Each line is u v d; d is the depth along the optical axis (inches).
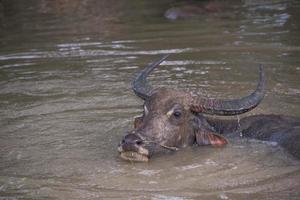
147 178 1149.7
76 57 1979.6
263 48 1994.3
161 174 1167.0
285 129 1317.7
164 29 2324.1
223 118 1419.8
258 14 2527.1
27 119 1472.7
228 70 1788.9
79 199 1070.4
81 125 1425.9
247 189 1091.9
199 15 2561.5
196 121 1300.4
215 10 2642.7
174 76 1745.8
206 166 1198.3
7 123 1450.5
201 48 2025.1
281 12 2541.8
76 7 2851.9
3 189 1114.7
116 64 1883.6
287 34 2155.5
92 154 1268.5
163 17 2556.6
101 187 1115.9
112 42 2146.9
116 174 1170.0
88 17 2605.8
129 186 1117.7
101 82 1727.4
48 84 1736.0
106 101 1579.7
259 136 1325.0
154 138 1232.8
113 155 1262.3
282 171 1163.9
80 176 1165.1
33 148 1304.1
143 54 1978.3
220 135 1295.5
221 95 1573.6
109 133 1375.5
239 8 2672.2
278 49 1975.9
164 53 1982.0
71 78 1777.8
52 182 1141.1
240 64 1841.8
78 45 2122.3
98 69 1845.5
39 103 1584.6
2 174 1181.1
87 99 1598.2
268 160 1216.8
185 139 1279.5
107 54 1996.8
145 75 1387.8
